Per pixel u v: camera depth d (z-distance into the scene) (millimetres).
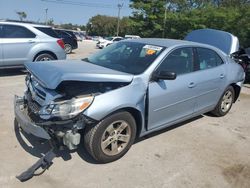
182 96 4469
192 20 32406
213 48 5367
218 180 3605
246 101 7633
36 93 3613
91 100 3350
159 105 4113
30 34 8586
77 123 3357
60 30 18094
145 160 3900
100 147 3572
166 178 3545
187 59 4645
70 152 3922
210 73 5078
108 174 3520
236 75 5820
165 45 4441
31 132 3441
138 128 4043
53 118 3270
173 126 5152
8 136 4266
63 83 3420
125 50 4566
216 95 5414
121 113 3652
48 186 3209
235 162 4078
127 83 3727
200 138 4773
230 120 5816
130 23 37688
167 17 34531
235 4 34938
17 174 3377
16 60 8375
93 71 3648
